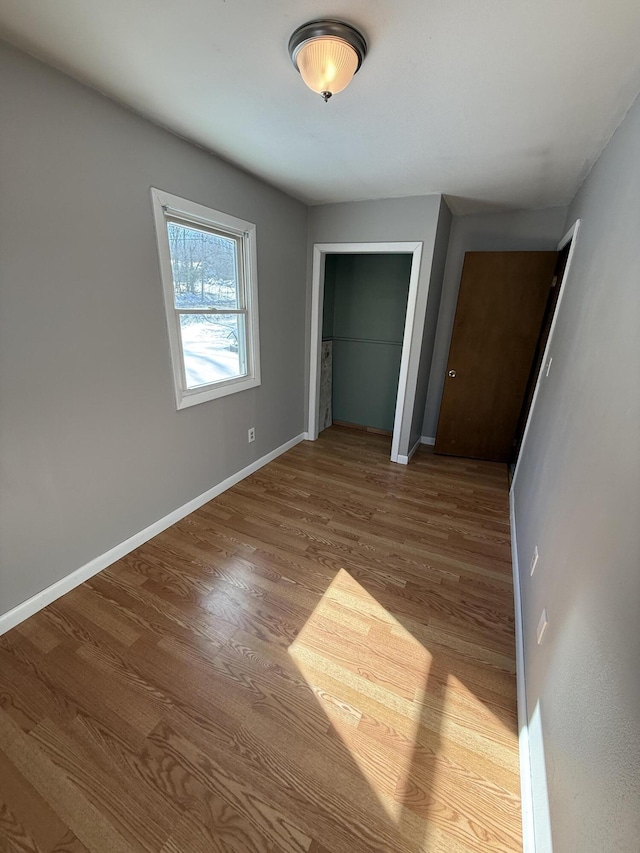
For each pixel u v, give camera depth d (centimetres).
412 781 116
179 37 124
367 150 209
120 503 205
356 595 190
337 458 363
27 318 149
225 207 236
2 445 149
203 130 190
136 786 112
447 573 209
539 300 321
